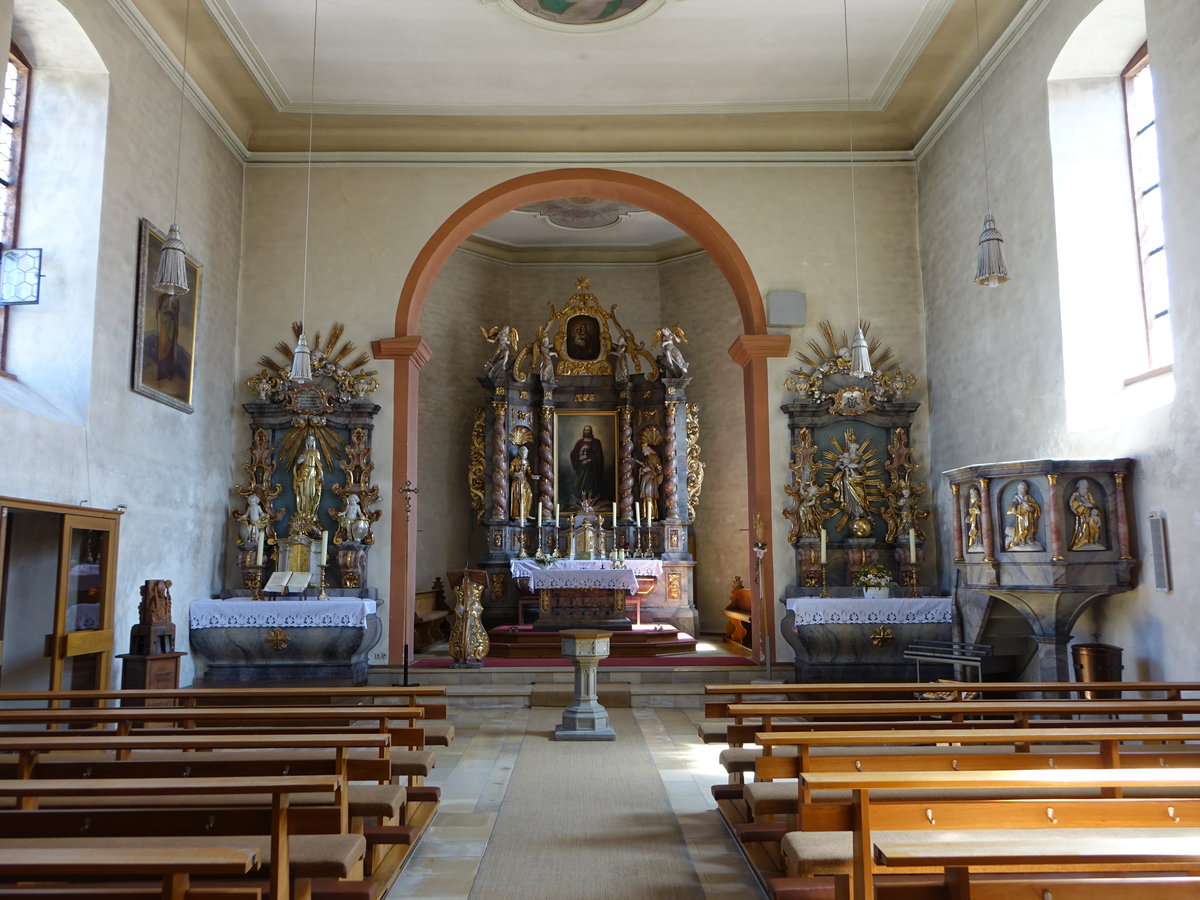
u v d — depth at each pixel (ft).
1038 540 27.12
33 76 30.12
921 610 36.60
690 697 35.47
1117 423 27.43
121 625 31.30
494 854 16.84
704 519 58.39
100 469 29.91
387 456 41.52
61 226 29.63
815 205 43.55
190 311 36.88
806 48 37.58
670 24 35.76
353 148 43.62
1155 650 25.57
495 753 26.40
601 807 20.22
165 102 34.76
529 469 56.75
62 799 13.03
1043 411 31.71
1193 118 23.61
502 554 54.60
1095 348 30.27
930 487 41.78
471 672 38.11
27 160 29.86
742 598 52.01
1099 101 31.19
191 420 37.35
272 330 42.39
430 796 18.42
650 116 42.75
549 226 59.62
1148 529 25.77
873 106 41.96
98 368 29.86
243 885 11.73
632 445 56.80
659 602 53.11
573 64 38.65
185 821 10.03
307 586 39.83
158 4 33.09
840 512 41.47
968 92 37.78
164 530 34.88
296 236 42.98
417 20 35.35
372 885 13.52
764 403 42.01
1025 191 33.04
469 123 43.09
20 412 25.77
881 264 43.21
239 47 36.63
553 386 57.31
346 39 36.60
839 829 10.51
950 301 39.68
